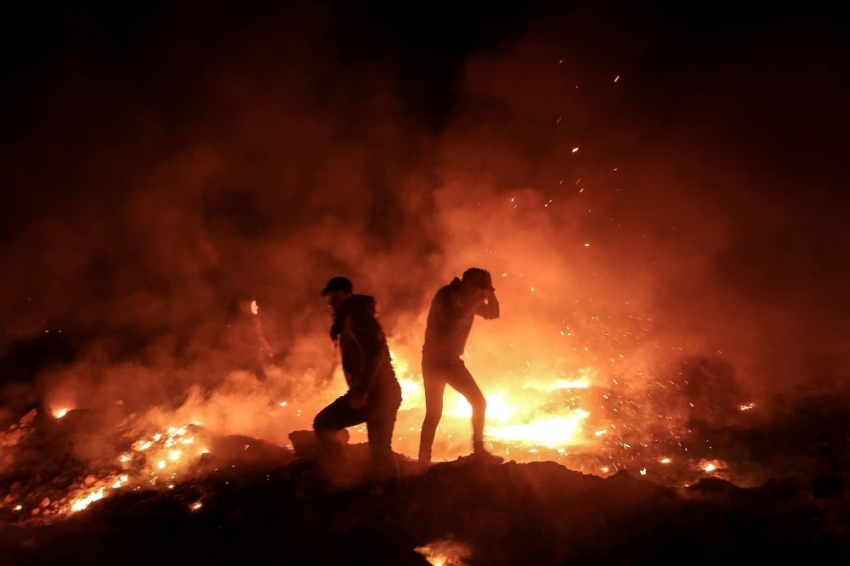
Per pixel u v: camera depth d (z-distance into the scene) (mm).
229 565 4664
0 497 6160
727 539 4547
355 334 5102
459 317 5664
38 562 4809
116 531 5316
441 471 5691
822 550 4383
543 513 4996
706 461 6461
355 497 5375
